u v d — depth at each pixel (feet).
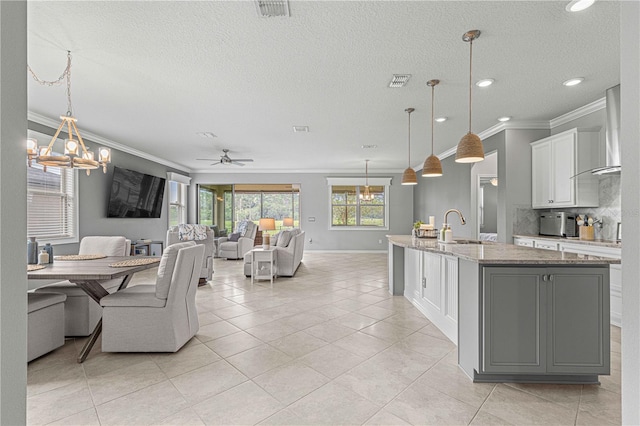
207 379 7.01
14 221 2.39
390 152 22.39
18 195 2.42
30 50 8.36
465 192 20.16
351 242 31.40
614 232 11.89
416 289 12.60
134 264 9.24
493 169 20.75
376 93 11.44
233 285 16.65
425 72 9.78
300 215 31.37
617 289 10.33
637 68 2.57
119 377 7.09
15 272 2.39
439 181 24.16
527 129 15.08
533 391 6.57
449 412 5.85
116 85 10.69
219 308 12.42
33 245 9.66
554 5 6.65
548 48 8.38
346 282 17.37
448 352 8.45
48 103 12.39
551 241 12.84
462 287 7.59
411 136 17.81
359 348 8.66
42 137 14.15
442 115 13.96
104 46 8.20
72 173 16.16
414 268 12.84
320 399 6.26
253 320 10.98
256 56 8.76
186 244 9.32
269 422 5.56
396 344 8.95
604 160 12.17
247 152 22.45
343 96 11.73
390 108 13.06
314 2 6.55
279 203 33.12
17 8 2.41
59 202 15.48
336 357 8.11
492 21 7.22
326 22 7.24
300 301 13.46
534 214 15.07
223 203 34.68
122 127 15.93
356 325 10.48
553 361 6.70
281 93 11.46
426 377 7.14
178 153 22.53
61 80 10.22
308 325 10.48
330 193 31.32
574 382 6.89
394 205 31.32
